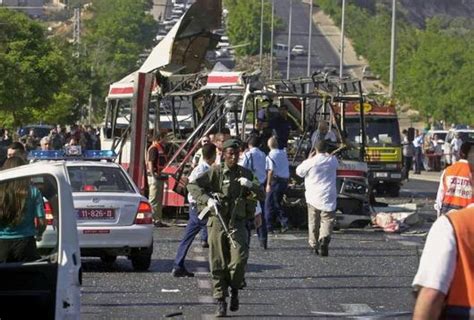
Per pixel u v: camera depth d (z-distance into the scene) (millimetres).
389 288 30031
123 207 32281
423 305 10242
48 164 17000
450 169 28562
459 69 159750
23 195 17859
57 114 126375
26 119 113062
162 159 47312
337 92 49656
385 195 74938
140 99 49625
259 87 48125
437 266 10266
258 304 27172
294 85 51750
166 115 53719
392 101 75438
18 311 16359
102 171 33094
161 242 41031
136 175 49312
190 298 27969
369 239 43438
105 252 32250
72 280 16406
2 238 17734
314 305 27094
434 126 157875
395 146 74062
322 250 37062
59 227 16516
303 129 49438
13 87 107875
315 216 37469
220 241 25172
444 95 158625
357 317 25438
